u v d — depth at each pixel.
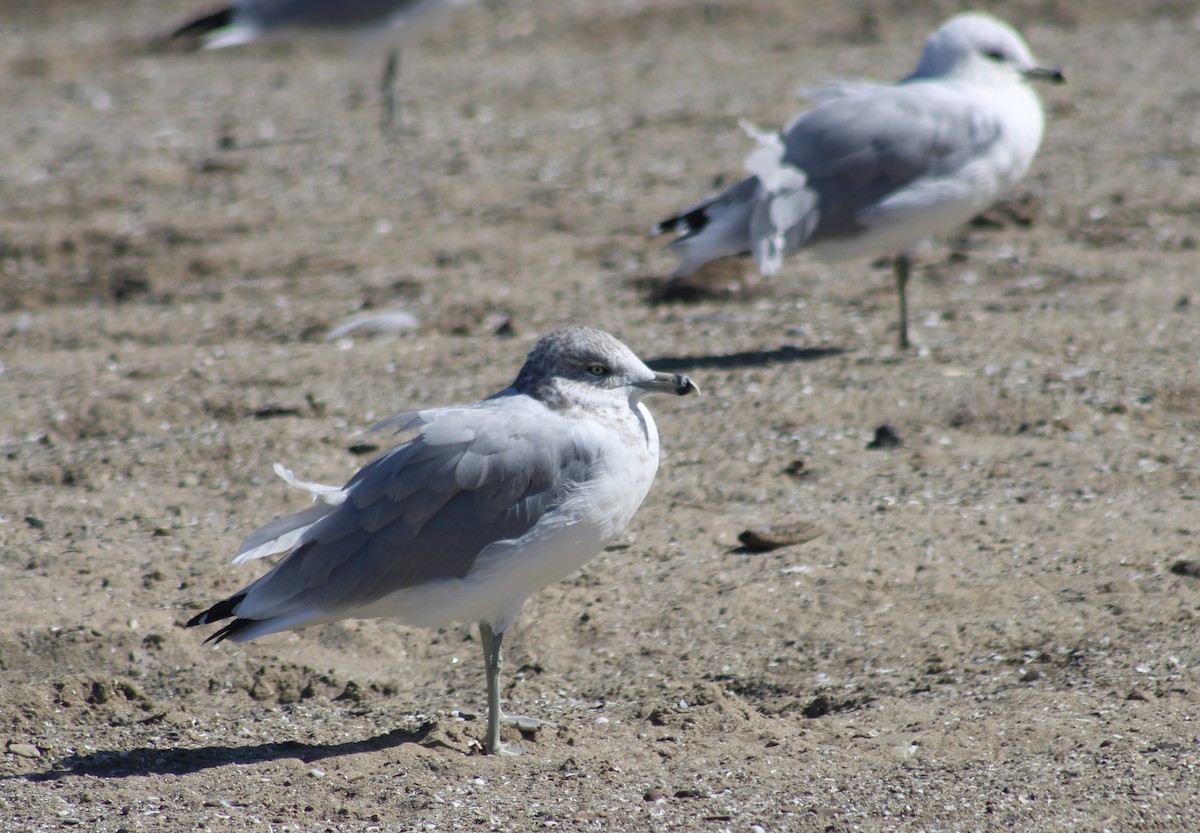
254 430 13.09
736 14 30.92
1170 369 13.21
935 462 11.62
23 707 8.98
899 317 15.30
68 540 11.16
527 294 16.81
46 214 20.69
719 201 14.19
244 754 8.45
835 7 30.58
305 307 16.81
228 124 25.25
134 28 33.12
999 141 13.92
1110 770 7.30
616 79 26.80
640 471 8.23
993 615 9.15
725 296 16.44
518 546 7.97
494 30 31.67
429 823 7.32
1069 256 17.02
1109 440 11.82
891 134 13.66
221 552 10.84
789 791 7.46
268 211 20.55
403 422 8.16
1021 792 7.19
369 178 21.86
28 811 7.59
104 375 14.77
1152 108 22.64
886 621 9.28
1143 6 29.16
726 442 12.33
